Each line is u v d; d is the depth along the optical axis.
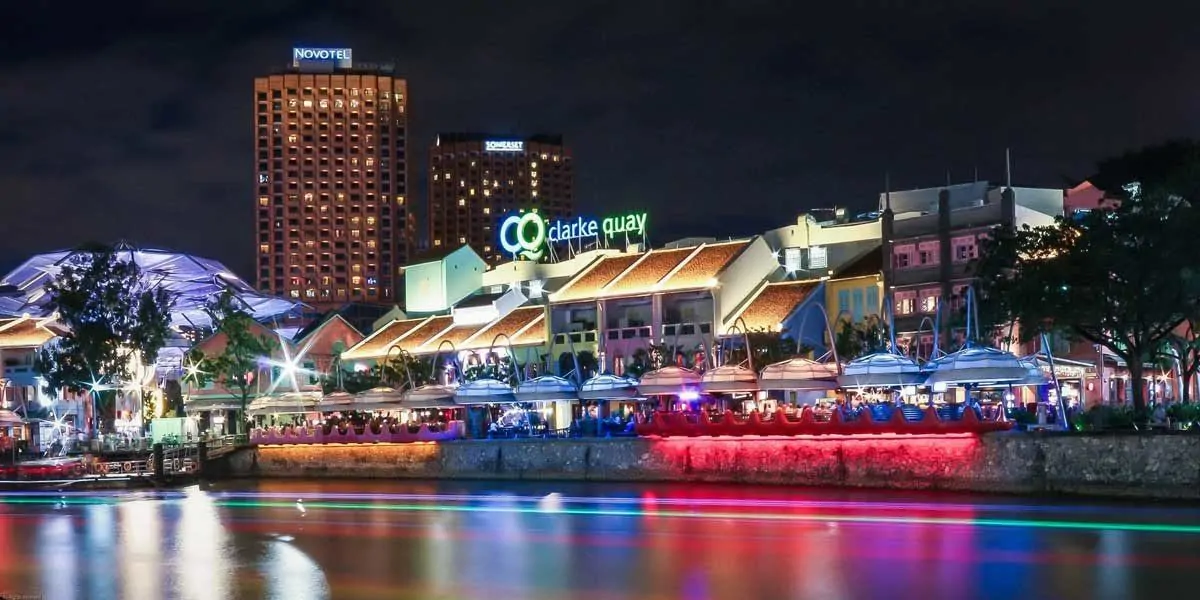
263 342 121.00
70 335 119.00
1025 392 85.88
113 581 47.97
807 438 70.88
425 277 141.38
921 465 65.75
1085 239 66.31
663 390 80.06
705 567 47.16
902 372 68.75
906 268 92.25
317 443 97.62
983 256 73.44
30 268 151.88
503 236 139.88
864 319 94.44
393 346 114.94
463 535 57.94
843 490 68.25
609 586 44.19
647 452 78.38
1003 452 62.44
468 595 43.41
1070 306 65.25
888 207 103.19
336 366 124.44
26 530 65.56
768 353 90.81
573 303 113.31
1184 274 63.09
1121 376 86.06
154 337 121.12
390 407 95.12
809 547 50.69
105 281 120.06
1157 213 64.12
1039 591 41.44
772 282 106.19
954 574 44.38
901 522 56.06
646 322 109.19
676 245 123.44
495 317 123.56
